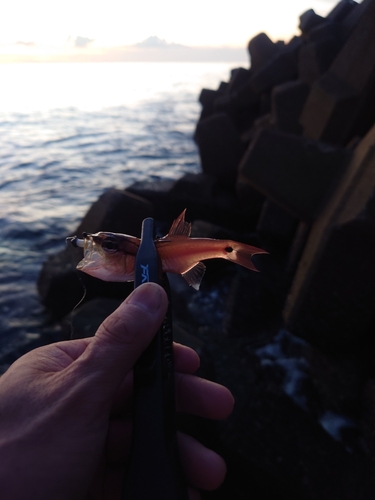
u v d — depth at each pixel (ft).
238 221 3.55
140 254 0.52
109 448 0.69
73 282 2.32
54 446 0.49
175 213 3.71
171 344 0.56
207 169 4.10
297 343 1.82
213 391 0.76
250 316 2.07
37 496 0.48
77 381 0.51
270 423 1.39
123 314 0.51
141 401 0.53
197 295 2.39
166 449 0.51
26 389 0.53
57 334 2.32
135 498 0.50
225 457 1.29
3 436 0.49
